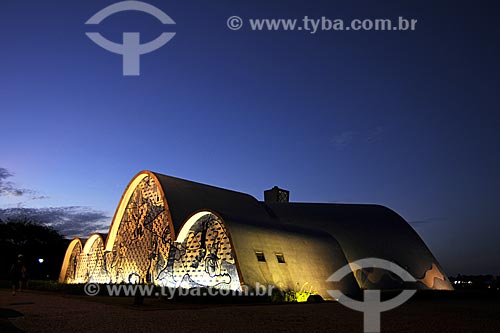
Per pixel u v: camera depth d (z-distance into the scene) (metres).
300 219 34.94
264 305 19.56
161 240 27.69
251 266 22.75
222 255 23.77
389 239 34.00
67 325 12.12
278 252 24.97
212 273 23.97
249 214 32.34
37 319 13.23
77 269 35.69
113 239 32.12
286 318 14.55
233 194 34.78
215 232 24.55
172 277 26.11
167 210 27.00
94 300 20.84
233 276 22.81
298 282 24.48
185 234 26.11
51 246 62.72
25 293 26.31
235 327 12.24
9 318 13.10
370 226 35.03
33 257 60.56
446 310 18.91
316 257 27.11
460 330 12.53
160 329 11.64
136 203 30.80
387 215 37.25
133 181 30.58
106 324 12.42
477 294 31.25
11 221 62.16
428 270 32.72
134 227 30.42
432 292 29.36
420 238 35.34
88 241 34.59
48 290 29.44
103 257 32.94
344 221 35.25
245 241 23.58
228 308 17.58
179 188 29.44
